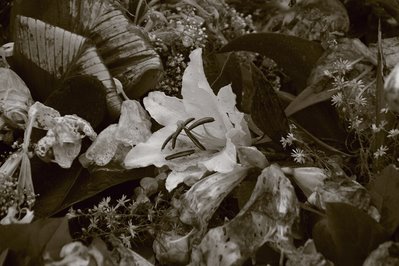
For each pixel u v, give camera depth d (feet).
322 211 3.37
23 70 3.96
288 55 4.18
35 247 3.33
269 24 4.80
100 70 3.83
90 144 3.82
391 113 3.59
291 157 3.72
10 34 4.15
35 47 3.89
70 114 3.82
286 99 4.13
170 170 3.76
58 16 4.01
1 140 3.88
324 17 4.44
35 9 4.05
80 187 3.73
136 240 3.72
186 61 4.29
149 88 3.98
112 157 3.75
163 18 4.25
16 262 3.34
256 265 3.38
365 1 4.45
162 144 3.72
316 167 3.55
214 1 4.56
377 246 3.25
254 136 3.90
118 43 3.95
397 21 4.29
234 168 3.57
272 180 3.40
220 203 3.63
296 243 3.41
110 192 3.84
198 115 3.71
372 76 4.00
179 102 3.80
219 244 3.34
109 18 3.97
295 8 4.56
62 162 3.72
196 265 3.38
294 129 3.81
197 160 3.66
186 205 3.53
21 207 3.68
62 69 3.87
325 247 3.29
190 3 4.40
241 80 3.92
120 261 3.44
